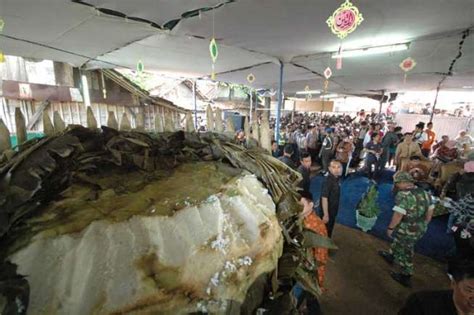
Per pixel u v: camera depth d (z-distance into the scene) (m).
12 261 0.97
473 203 3.25
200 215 1.31
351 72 7.68
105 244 1.08
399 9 3.13
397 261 3.60
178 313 1.01
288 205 1.79
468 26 3.67
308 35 4.31
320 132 11.43
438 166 6.81
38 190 1.20
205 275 1.11
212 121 2.50
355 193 7.46
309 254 1.92
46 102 7.30
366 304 3.18
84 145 1.59
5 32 4.38
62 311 0.91
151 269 1.05
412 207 3.38
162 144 1.91
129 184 1.50
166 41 4.83
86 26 3.98
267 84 11.34
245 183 1.67
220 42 4.84
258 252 1.32
